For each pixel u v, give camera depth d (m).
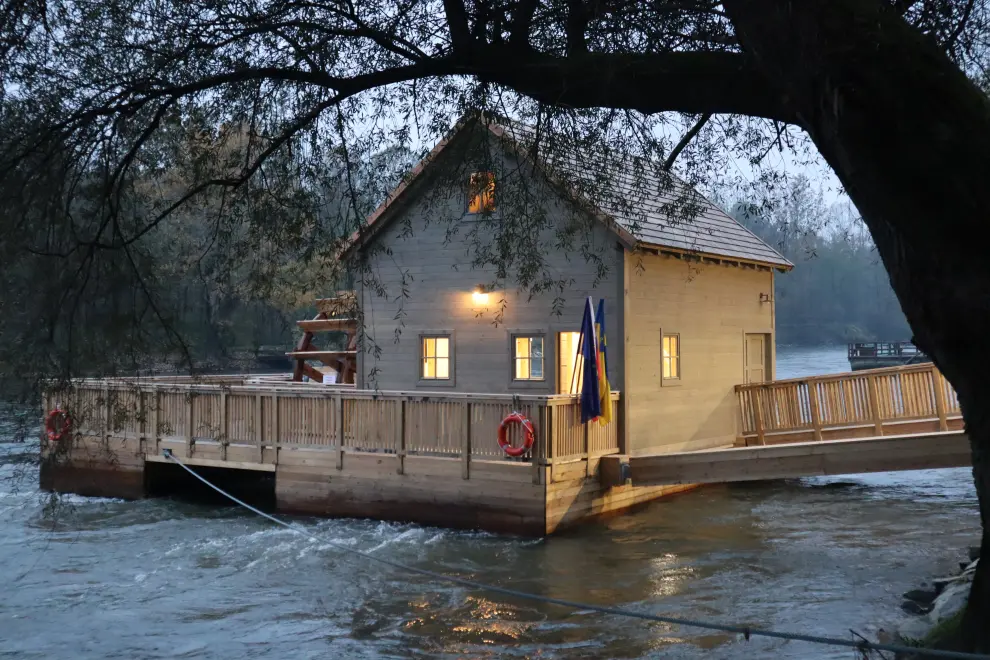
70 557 13.24
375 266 18.38
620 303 15.63
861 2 4.36
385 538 13.84
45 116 7.48
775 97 5.47
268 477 19.94
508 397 13.81
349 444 15.30
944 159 4.14
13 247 6.97
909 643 6.75
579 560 12.52
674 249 16.48
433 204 10.41
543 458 13.53
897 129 4.18
